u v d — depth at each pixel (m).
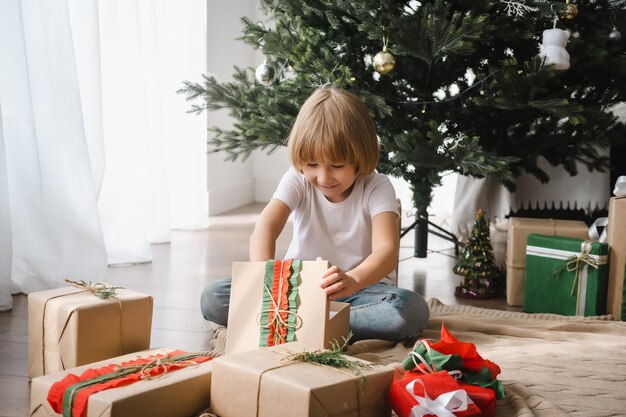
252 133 2.38
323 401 1.11
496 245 3.22
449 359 1.34
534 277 2.25
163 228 3.21
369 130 1.59
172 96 3.52
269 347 1.31
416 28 2.11
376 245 1.64
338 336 1.48
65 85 2.34
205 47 3.62
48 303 1.51
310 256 1.78
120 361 1.37
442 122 2.62
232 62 4.23
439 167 2.32
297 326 1.42
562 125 2.72
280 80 2.60
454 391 1.21
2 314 2.08
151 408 1.20
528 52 2.48
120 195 2.83
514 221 2.40
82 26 2.54
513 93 2.16
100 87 2.57
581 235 2.29
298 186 1.77
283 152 4.69
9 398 1.48
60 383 1.23
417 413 1.19
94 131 2.57
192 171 3.56
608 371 1.65
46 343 1.52
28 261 2.33
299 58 2.27
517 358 1.72
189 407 1.27
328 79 2.21
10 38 2.23
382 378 1.23
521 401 1.38
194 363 1.35
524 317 2.18
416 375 1.28
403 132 2.30
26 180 2.32
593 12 2.57
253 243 1.68
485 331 1.99
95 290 1.59
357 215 1.75
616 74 2.51
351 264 1.77
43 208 2.33
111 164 2.83
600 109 2.55
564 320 2.12
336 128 1.53
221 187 4.23
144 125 2.94
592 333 1.97
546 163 3.24
